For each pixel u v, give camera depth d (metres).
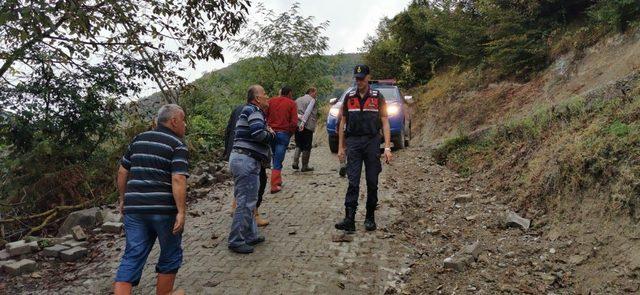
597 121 5.65
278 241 5.29
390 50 20.50
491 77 14.80
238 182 4.89
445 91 17.00
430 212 6.13
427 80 20.00
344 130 5.52
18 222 6.86
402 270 4.49
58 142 7.93
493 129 8.54
